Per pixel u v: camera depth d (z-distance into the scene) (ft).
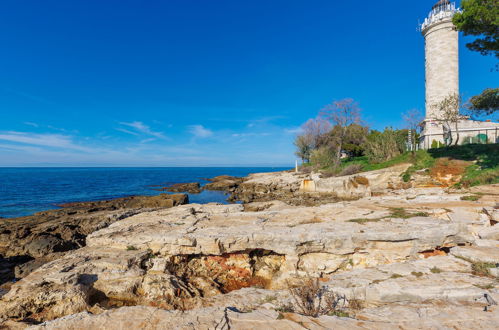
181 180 225.97
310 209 44.83
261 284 30.60
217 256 33.35
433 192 55.21
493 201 40.09
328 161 134.82
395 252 29.76
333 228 32.55
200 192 130.93
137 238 33.14
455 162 70.03
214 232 33.58
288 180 128.57
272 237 31.60
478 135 97.55
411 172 74.95
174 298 25.75
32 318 23.13
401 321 15.31
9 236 48.49
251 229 34.19
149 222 40.73
